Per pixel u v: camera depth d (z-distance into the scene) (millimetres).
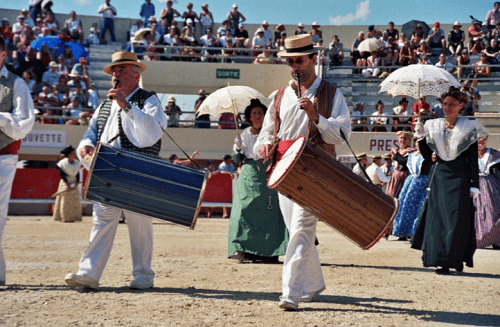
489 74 19859
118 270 5941
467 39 24547
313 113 4121
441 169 6238
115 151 4637
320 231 11688
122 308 4125
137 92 5016
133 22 24625
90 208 16938
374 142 17578
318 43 21484
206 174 4688
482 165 8859
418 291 5031
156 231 11070
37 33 21406
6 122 4875
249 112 7211
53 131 17641
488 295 4906
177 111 18078
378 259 7273
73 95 18766
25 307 4109
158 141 5047
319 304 4402
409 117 17047
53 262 6484
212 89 19406
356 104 18906
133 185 4598
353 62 21516
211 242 9055
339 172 4027
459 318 4023
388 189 11008
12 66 20453
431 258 6094
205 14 23156
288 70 19344
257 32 21500
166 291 4840
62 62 20625
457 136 6168
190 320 3789
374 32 22109
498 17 22359
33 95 19516
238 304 4336
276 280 5527
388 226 4082
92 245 4852
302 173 3943
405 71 12422
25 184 16484
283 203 4492
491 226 8750
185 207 4621
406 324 3805
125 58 4957
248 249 6848
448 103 6227
